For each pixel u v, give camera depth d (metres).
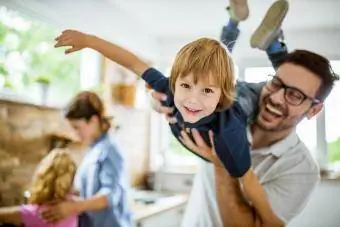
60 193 1.12
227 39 1.10
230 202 1.07
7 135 1.18
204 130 1.01
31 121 1.19
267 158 1.05
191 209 1.12
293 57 1.05
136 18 1.23
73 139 1.17
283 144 1.05
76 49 1.09
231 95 0.98
